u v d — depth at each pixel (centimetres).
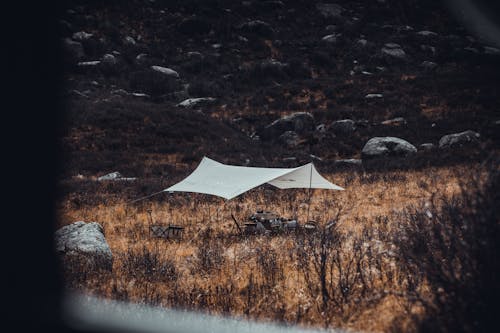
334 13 18912
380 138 7838
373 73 14038
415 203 3625
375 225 2956
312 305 1583
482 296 1115
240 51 15538
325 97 11519
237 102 11712
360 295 1575
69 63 12150
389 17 19062
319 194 4641
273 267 2023
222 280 1983
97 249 2323
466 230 1173
